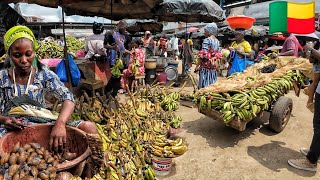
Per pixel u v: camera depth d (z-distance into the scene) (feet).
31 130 6.43
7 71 7.01
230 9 59.06
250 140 14.94
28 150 5.95
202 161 12.84
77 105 12.05
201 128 16.78
